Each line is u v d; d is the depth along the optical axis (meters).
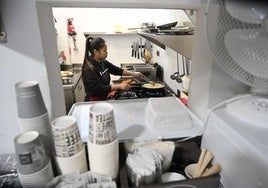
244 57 0.54
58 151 0.48
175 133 0.75
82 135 0.69
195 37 0.83
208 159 0.59
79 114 0.86
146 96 1.68
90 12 3.27
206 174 0.53
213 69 0.77
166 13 2.43
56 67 0.75
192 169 0.61
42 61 0.64
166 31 1.36
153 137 0.71
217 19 0.53
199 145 0.77
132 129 0.76
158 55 2.82
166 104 0.86
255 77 0.59
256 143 0.52
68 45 3.38
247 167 0.53
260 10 0.45
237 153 0.57
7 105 0.67
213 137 0.68
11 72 0.64
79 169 0.51
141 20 3.38
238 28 0.51
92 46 2.09
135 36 3.44
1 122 0.69
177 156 0.69
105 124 0.48
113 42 3.46
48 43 0.68
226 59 0.59
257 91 0.76
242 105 0.69
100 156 0.50
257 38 0.50
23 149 0.42
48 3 0.62
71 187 0.46
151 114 0.81
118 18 3.34
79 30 3.35
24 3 0.58
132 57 3.58
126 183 0.51
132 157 0.56
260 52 0.51
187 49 1.01
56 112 0.74
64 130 0.47
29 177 0.45
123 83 2.12
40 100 0.49
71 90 2.39
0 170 0.61
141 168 0.52
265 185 0.48
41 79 0.66
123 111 0.90
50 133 0.52
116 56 3.54
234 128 0.59
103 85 2.07
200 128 0.78
